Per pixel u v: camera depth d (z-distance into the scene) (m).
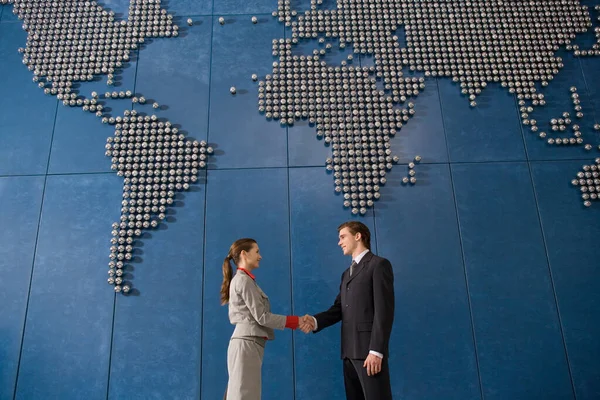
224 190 4.34
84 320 4.04
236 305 3.11
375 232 4.22
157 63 4.73
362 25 4.82
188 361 3.94
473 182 4.36
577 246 4.21
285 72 4.70
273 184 4.36
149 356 3.96
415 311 4.04
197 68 4.71
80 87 4.67
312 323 3.21
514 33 4.79
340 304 3.36
